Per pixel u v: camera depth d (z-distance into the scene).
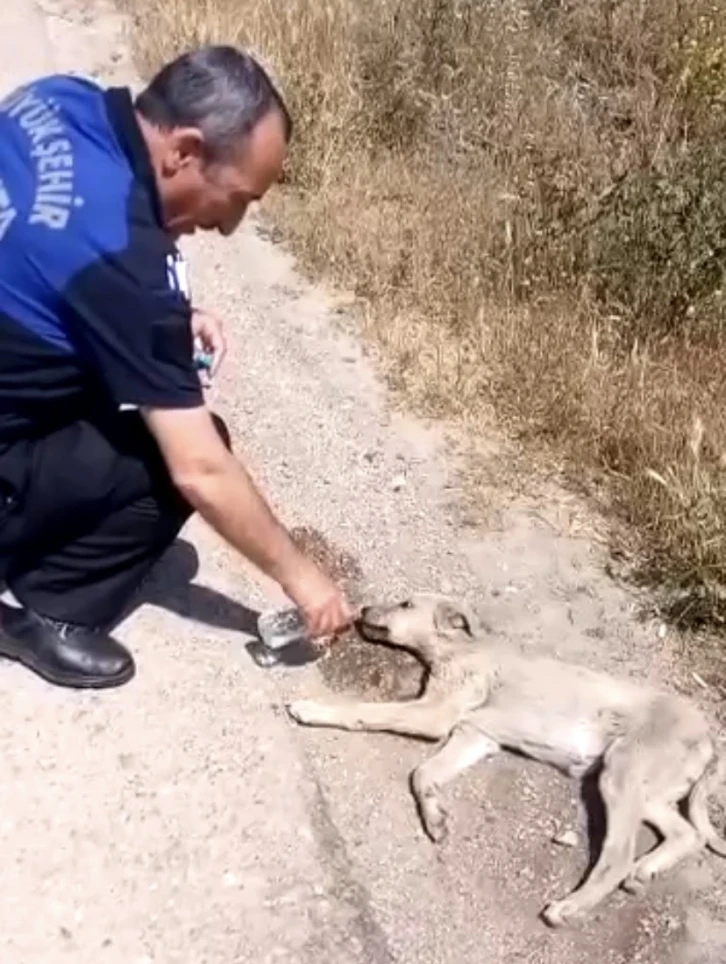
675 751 1.81
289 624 1.99
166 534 1.82
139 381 1.57
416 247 2.88
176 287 1.58
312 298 2.81
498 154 3.15
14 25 3.69
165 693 1.91
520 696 1.88
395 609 1.98
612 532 2.28
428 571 2.20
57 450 1.72
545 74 3.44
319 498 2.33
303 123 3.14
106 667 1.89
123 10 3.81
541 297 2.72
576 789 1.87
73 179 1.54
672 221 2.74
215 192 1.57
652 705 1.87
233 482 1.64
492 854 1.78
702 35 3.47
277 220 3.01
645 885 1.74
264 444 2.43
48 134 1.57
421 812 1.81
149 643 1.98
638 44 3.54
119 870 1.71
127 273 1.54
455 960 1.67
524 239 2.83
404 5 3.44
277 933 1.67
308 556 2.21
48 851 1.72
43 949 1.63
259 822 1.78
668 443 2.38
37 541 1.80
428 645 1.95
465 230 2.90
